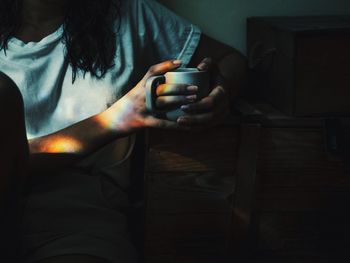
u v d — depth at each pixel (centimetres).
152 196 106
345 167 107
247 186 105
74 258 92
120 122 103
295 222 109
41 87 107
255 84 132
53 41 107
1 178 82
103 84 108
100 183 107
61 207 101
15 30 107
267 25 120
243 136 104
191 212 107
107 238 98
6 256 85
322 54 106
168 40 117
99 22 108
